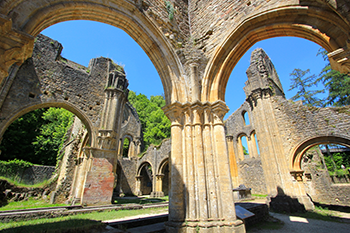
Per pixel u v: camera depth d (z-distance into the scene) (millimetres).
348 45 3523
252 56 16156
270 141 12852
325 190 15164
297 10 4559
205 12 7648
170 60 6301
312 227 7199
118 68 15758
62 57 13945
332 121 11703
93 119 13320
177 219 4758
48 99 11852
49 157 23172
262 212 8367
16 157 20859
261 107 14000
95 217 7246
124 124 28672
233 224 4598
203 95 6109
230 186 5156
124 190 23906
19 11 3459
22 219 7148
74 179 14500
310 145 12266
